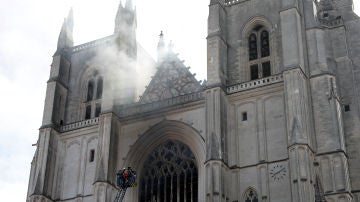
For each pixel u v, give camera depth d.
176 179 84.06
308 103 78.19
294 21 82.00
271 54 85.94
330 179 73.62
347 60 85.00
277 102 80.19
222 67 85.19
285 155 76.31
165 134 86.69
